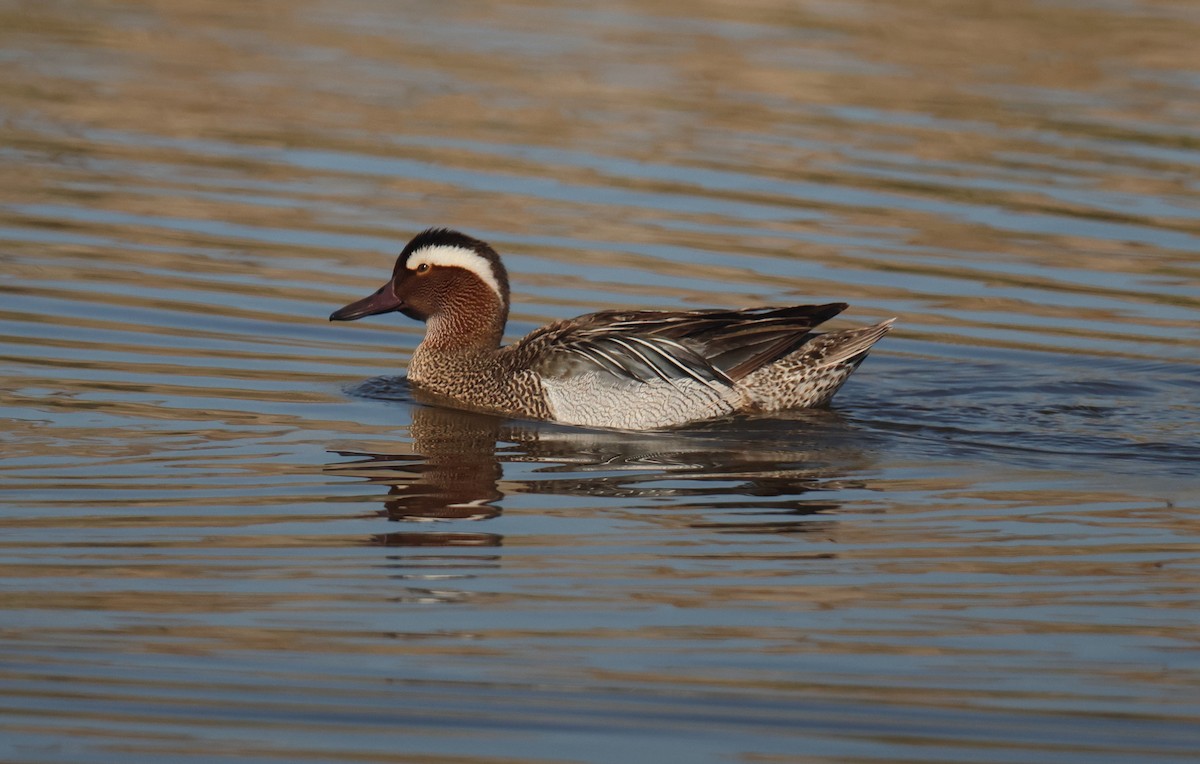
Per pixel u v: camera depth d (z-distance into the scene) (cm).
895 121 2353
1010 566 1086
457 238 1527
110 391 1412
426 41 2753
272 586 1030
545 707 874
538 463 1297
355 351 1593
